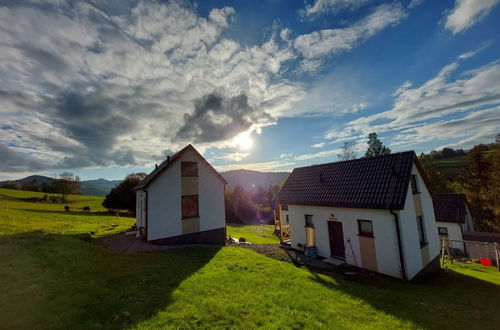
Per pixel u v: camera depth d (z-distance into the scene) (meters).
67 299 5.75
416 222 12.23
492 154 33.44
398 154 12.89
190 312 5.52
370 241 11.71
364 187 12.71
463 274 13.03
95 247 11.91
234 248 14.73
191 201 17.56
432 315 6.51
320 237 14.27
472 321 6.30
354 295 7.64
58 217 22.70
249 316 5.57
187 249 13.45
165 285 7.15
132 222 25.47
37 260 8.59
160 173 15.55
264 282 8.09
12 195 43.94
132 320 5.01
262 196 62.62
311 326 5.29
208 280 7.82
